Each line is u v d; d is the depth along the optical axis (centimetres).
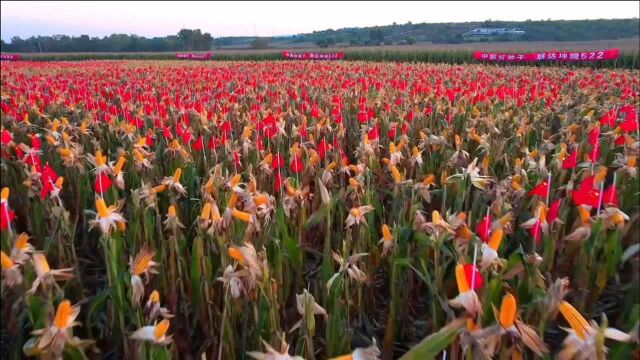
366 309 328
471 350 186
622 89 1175
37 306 203
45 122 841
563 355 168
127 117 745
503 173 477
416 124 742
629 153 461
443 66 2491
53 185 310
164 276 304
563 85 1383
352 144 691
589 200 266
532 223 265
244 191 312
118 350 278
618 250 269
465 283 167
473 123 678
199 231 280
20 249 219
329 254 285
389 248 286
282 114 790
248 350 255
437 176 505
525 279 227
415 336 310
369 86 1356
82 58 5247
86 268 412
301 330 218
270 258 300
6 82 1656
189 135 554
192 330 297
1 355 272
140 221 349
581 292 274
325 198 283
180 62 3575
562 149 430
